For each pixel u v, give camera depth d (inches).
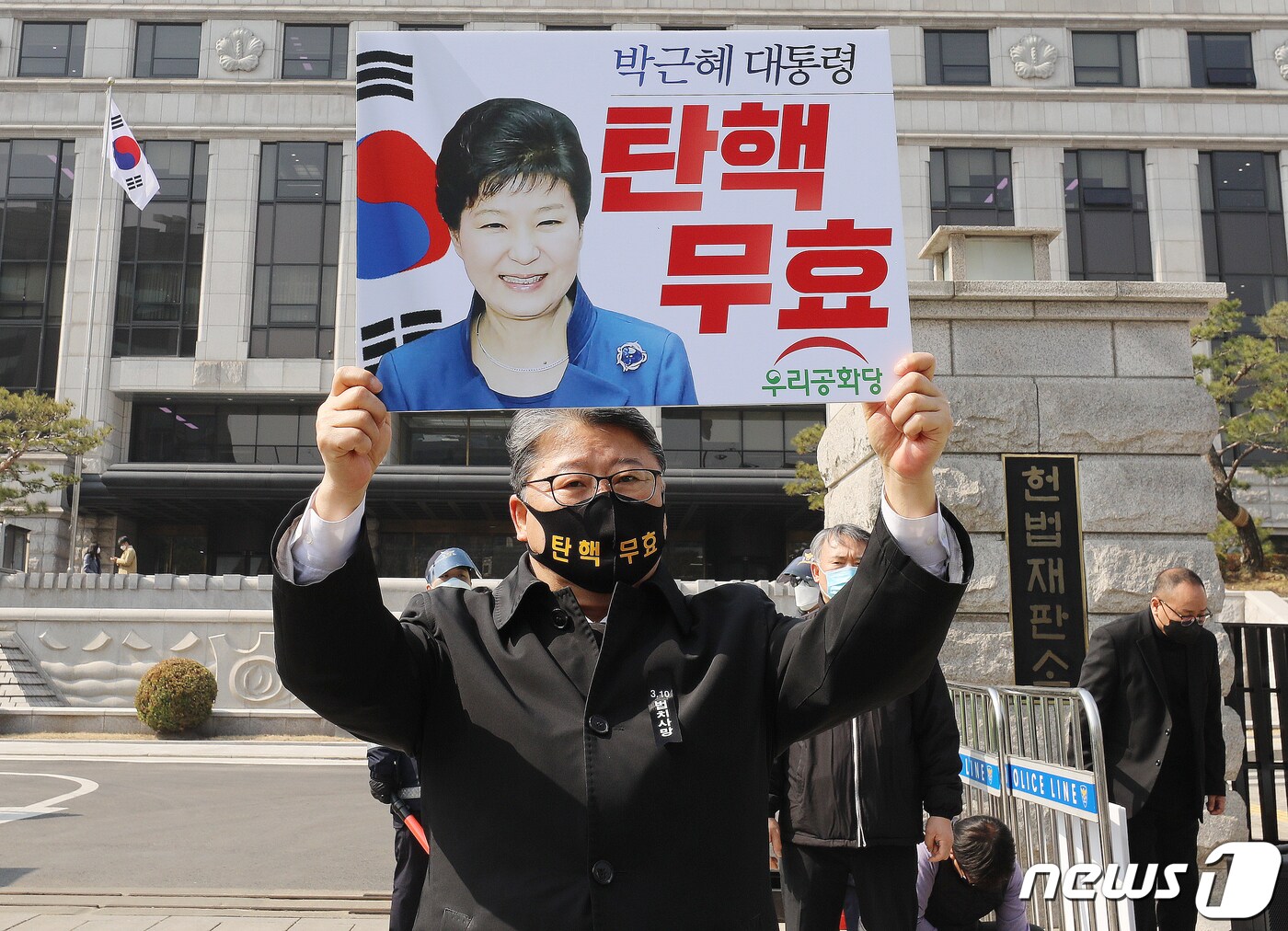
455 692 73.5
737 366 82.7
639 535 75.1
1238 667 251.3
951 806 144.5
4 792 442.6
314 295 1268.5
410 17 1305.4
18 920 225.8
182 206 1282.0
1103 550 257.8
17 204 1283.2
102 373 1230.3
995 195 1264.8
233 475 1202.0
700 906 66.2
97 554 1038.4
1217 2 1312.7
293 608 65.2
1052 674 252.5
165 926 220.7
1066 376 266.2
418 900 158.1
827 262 84.1
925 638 68.8
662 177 85.2
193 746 622.5
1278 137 1275.8
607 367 82.7
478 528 1375.5
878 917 141.2
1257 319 922.7
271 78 1302.9
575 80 86.2
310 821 379.2
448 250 84.2
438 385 82.5
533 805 67.6
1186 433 262.1
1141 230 1263.5
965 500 257.9
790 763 150.4
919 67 1288.1
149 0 1312.7
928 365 72.4
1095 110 1277.1
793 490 1093.1
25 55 1316.4
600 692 70.7
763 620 78.8
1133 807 175.6
